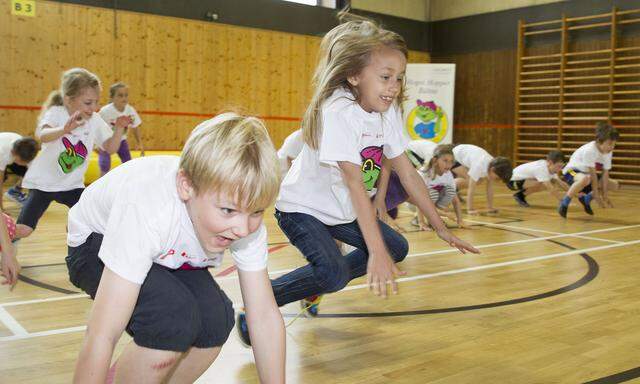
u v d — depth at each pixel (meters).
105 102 8.78
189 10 9.44
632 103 9.88
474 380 1.93
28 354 2.09
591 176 6.37
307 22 10.71
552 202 7.55
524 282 3.32
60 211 6.00
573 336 2.39
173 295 1.29
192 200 1.17
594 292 3.11
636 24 9.82
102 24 8.66
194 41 9.52
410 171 2.16
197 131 1.15
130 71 8.97
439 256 4.05
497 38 11.58
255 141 1.11
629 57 9.83
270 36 10.30
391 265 1.75
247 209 1.11
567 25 10.55
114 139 3.52
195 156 1.10
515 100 11.32
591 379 1.95
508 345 2.28
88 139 3.40
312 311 2.61
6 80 8.00
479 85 11.93
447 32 12.33
